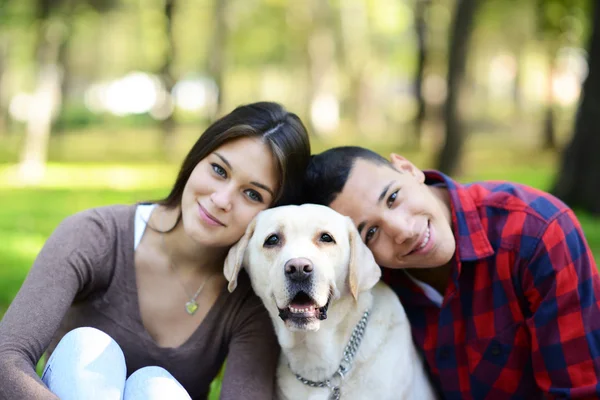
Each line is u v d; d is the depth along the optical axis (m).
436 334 3.08
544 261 2.81
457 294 2.96
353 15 29.86
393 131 30.69
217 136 2.76
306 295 2.58
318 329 2.68
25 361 2.43
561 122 28.06
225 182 2.74
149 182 14.66
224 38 20.94
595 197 9.62
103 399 2.39
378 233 2.86
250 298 2.94
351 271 2.70
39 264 2.70
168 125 21.22
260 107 2.87
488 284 2.93
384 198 2.80
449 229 2.90
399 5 29.33
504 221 2.93
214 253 2.89
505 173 15.70
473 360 2.97
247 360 2.82
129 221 2.93
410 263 2.89
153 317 2.88
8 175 16.23
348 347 2.83
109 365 2.48
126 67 37.44
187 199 2.79
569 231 2.86
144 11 24.86
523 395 2.98
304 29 28.98
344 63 32.06
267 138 2.75
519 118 33.66
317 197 2.95
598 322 2.81
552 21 16.80
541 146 22.84
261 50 34.09
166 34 20.66
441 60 21.62
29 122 17.44
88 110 32.22
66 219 2.89
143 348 2.83
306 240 2.65
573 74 30.73
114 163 19.92
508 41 32.41
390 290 3.03
